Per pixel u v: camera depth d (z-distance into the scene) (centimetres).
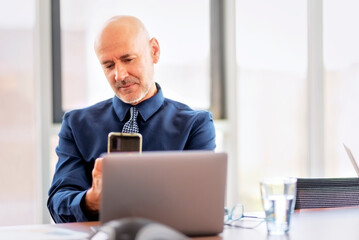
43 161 329
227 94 370
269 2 369
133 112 238
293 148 379
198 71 366
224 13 368
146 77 233
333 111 368
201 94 368
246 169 373
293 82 375
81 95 341
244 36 367
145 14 351
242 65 368
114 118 240
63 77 337
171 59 359
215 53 369
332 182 211
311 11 362
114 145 171
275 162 378
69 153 235
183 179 150
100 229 137
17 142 329
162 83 358
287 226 162
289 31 370
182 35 360
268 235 159
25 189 332
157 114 241
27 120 329
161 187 148
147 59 234
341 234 160
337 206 210
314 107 366
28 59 327
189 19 361
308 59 369
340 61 366
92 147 236
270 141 376
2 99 326
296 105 377
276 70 373
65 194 205
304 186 208
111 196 145
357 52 367
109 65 231
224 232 163
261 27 369
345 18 366
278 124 377
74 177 226
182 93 363
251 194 374
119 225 130
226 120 368
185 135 237
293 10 370
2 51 323
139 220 132
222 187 155
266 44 370
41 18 324
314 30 362
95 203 190
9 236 155
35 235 156
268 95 374
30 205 332
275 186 161
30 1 325
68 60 338
